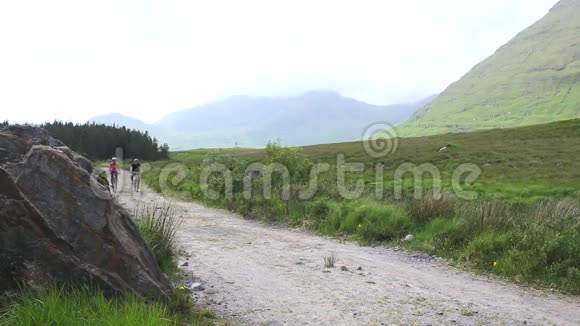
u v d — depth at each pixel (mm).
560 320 6047
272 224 15656
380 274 8453
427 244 11266
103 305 4035
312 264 9086
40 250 4184
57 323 3689
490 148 57125
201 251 9867
